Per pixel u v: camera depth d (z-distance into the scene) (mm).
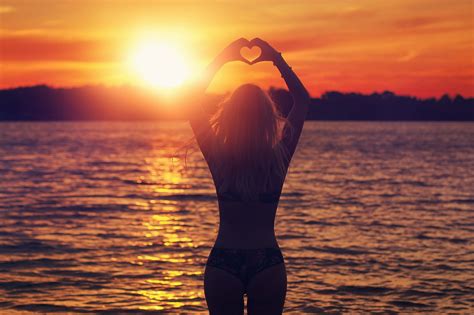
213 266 3369
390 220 18875
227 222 3387
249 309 3428
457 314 8117
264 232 3379
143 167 50219
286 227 17234
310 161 56875
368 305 8586
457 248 13453
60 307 8375
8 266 11234
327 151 76375
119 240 14742
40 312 8125
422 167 48031
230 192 3338
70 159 59750
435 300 8828
